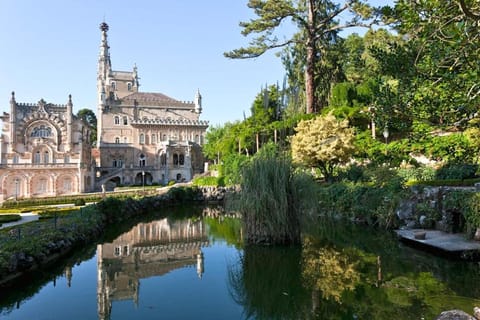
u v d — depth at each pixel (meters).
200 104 83.50
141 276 12.27
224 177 45.62
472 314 7.85
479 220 13.27
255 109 41.50
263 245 15.11
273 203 14.59
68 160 62.41
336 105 38.81
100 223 22.48
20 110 64.25
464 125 8.05
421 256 13.00
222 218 29.03
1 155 61.41
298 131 30.08
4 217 25.20
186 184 54.88
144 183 70.31
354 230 18.95
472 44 6.62
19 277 11.51
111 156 72.75
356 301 9.07
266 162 15.11
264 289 10.45
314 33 37.66
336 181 28.27
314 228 18.58
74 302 9.78
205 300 9.74
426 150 24.48
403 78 7.98
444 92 7.60
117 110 77.38
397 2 7.15
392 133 31.73
